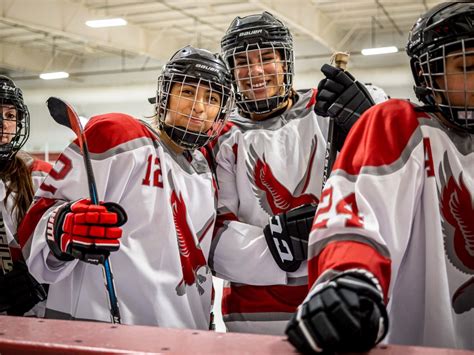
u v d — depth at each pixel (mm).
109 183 1691
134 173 1725
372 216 1099
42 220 1641
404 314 1259
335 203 1125
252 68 1886
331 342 886
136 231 1713
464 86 1189
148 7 10281
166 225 1728
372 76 11312
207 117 1789
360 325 905
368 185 1141
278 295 1914
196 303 1827
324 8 10266
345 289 936
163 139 1837
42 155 11109
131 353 902
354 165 1184
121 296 1680
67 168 1684
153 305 1691
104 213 1426
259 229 1908
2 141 2174
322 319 897
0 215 2207
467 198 1232
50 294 1736
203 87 1770
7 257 2201
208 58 1787
